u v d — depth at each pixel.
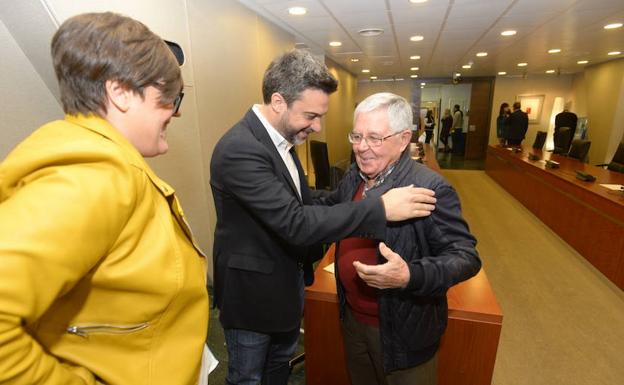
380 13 3.31
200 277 0.69
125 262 0.54
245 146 0.92
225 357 1.99
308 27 3.90
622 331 2.31
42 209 0.43
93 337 0.56
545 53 5.76
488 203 5.37
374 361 1.21
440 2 2.97
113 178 0.50
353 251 1.12
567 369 1.98
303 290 1.29
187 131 2.36
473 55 5.94
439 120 11.16
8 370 0.41
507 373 1.95
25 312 0.41
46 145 0.50
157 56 0.59
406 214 0.89
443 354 1.36
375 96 1.03
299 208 0.90
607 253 2.97
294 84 0.94
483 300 1.37
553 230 4.10
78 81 0.55
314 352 1.56
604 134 7.06
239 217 1.05
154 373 0.61
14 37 1.51
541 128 9.71
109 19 0.56
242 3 3.03
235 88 3.01
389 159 1.03
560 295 2.75
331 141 6.96
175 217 0.68
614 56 6.18
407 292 0.98
